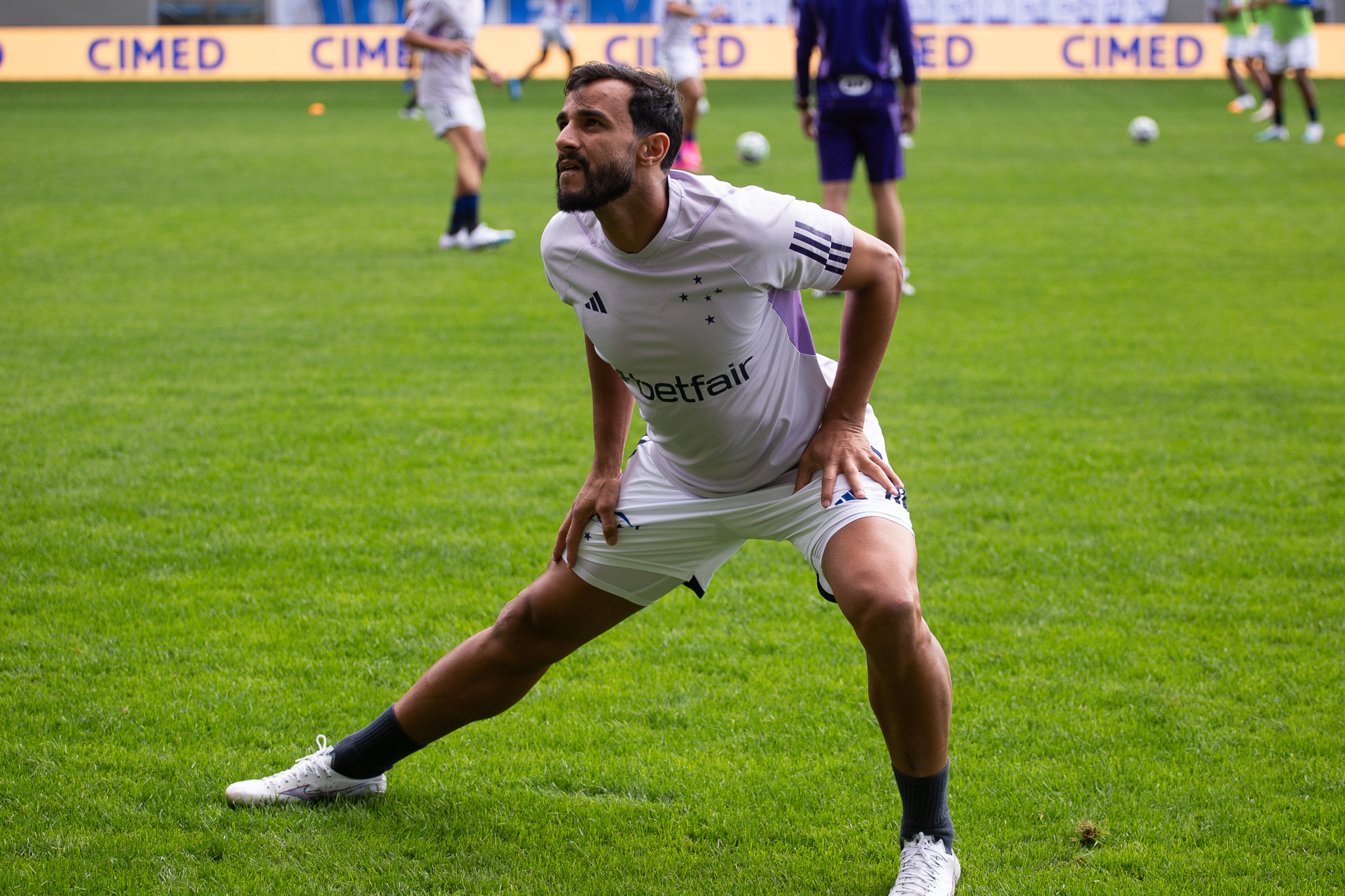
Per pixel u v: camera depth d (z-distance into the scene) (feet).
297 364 79.77
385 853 31.71
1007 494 57.52
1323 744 36.35
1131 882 30.04
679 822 33.14
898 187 155.22
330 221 133.59
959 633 44.06
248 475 59.88
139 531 53.01
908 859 29.35
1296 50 190.49
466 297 99.30
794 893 30.07
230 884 30.14
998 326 89.15
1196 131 210.59
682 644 43.80
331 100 279.08
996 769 35.40
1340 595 46.85
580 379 76.89
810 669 41.96
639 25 364.58
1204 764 35.50
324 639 43.62
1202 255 113.39
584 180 26.35
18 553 50.62
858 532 29.09
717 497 31.19
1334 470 60.23
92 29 364.58
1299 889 29.63
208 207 141.69
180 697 39.55
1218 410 69.77
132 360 80.33
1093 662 41.86
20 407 70.28
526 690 33.35
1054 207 139.95
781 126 221.46
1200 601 46.47
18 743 36.52
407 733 32.96
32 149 191.72
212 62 346.74
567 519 32.35
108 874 30.40
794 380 31.12
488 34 338.34
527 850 31.91
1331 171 162.40
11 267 109.29
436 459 62.34
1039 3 376.68
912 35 96.58
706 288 27.96
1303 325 88.48
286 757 36.11
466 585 48.16
